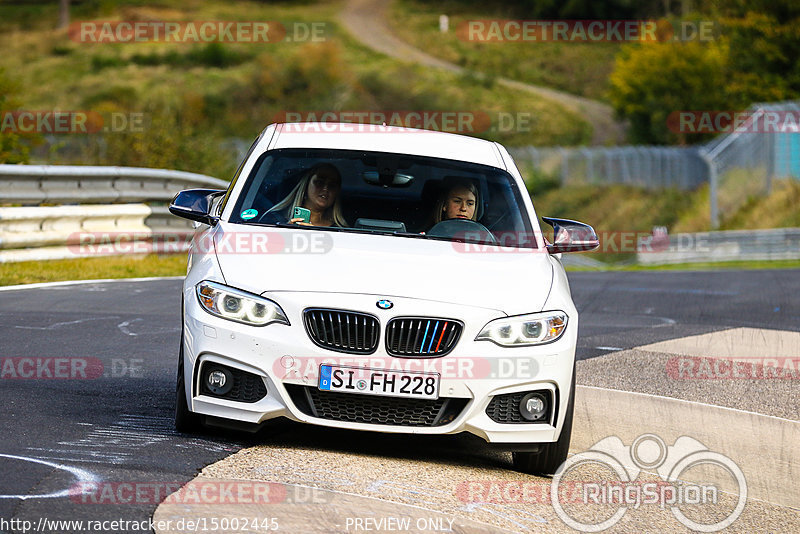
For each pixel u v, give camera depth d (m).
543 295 19.03
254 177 21.88
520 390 18.08
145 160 72.88
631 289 57.91
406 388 17.61
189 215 21.23
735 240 118.00
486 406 17.98
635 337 37.38
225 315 17.95
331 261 18.89
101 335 29.72
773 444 22.92
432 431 17.83
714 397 27.23
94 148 73.38
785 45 194.38
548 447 18.67
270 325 17.78
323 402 17.77
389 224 21.25
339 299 17.83
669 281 66.06
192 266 19.84
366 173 22.11
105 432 18.48
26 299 35.56
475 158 23.42
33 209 44.31
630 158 175.25
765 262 116.31
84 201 48.41
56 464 16.06
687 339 37.41
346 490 16.12
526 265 20.08
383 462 18.22
